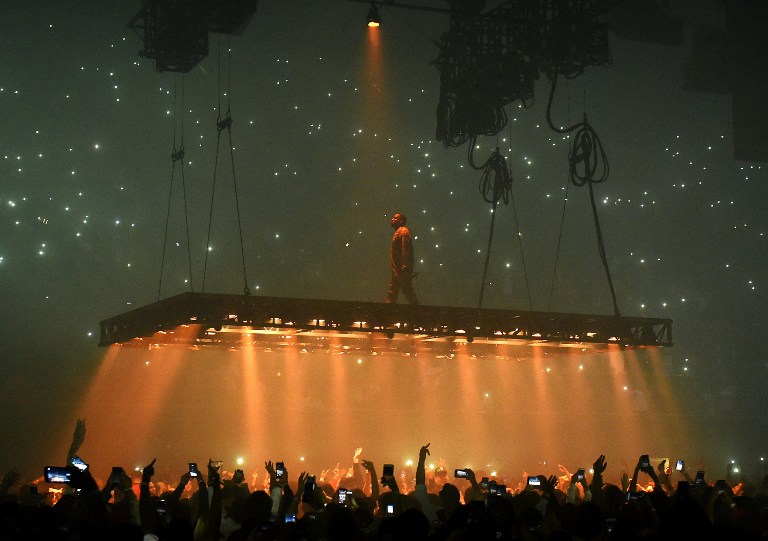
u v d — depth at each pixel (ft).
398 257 55.42
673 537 15.97
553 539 16.85
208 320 48.34
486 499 26.91
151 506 21.83
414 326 52.60
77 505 20.53
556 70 51.08
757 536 19.36
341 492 26.02
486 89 55.57
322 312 50.90
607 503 25.48
